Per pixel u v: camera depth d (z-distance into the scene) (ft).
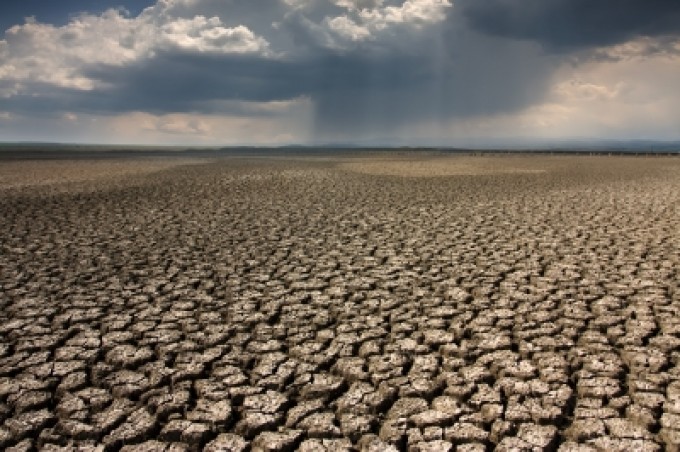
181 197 52.26
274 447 11.56
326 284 23.00
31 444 11.73
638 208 41.70
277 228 35.73
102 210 43.55
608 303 19.89
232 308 20.12
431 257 27.37
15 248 29.66
